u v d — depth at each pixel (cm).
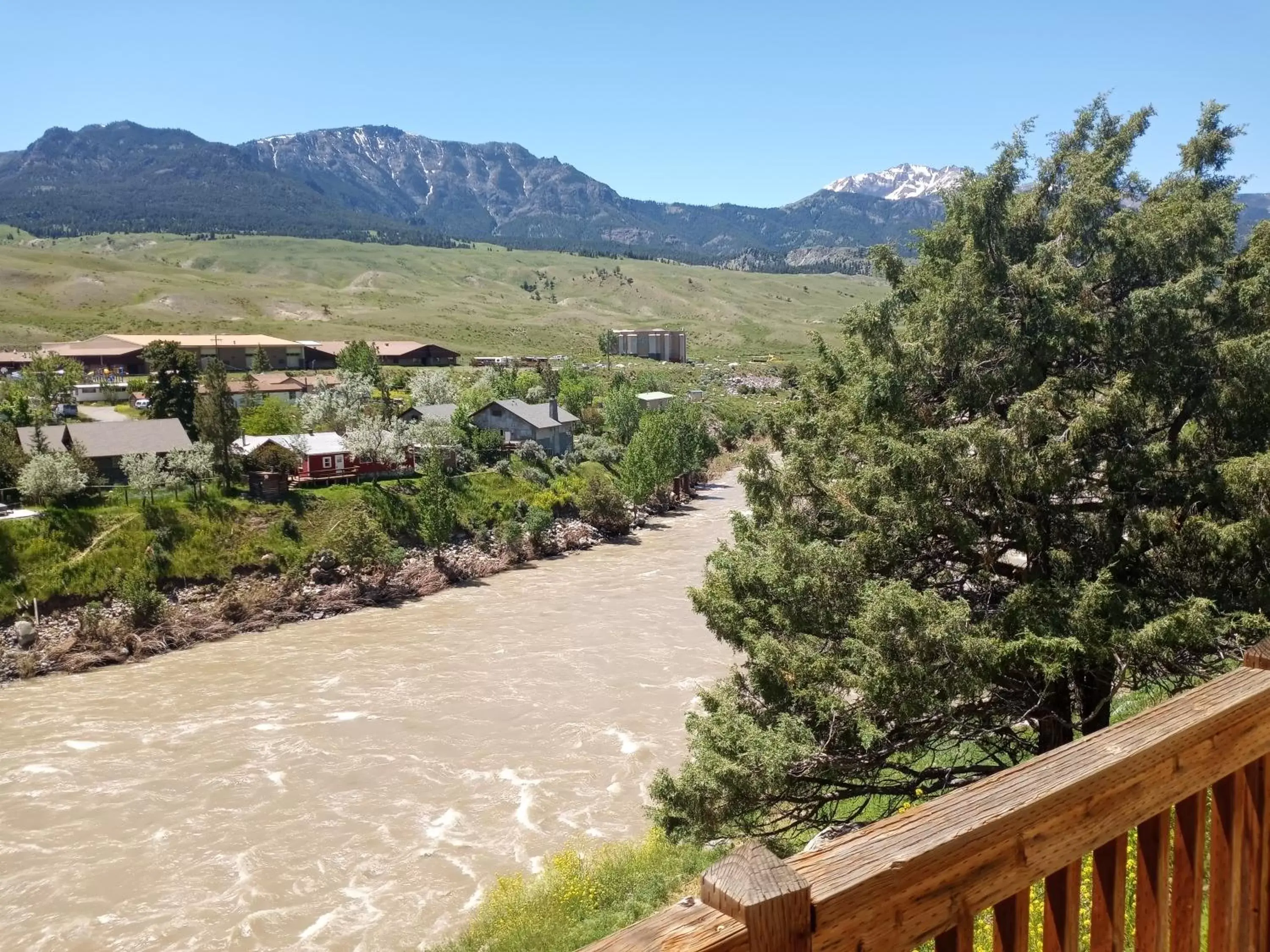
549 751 3209
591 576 5894
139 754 3244
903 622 1343
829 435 1761
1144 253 1531
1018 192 1689
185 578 5172
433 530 5884
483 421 8350
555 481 7538
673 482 8556
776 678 1504
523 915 2006
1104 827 326
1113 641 1294
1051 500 1535
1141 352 1470
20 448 5634
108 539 5112
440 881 2419
